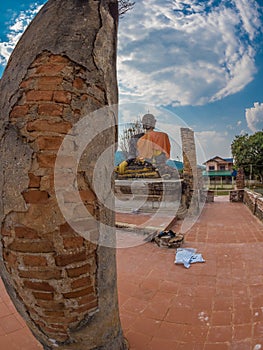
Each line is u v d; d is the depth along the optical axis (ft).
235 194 39.86
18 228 4.78
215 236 18.54
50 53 4.82
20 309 5.62
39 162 4.60
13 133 4.81
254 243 16.52
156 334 7.68
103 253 5.39
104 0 5.77
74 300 5.14
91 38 5.17
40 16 5.47
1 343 7.54
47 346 5.89
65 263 4.86
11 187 4.73
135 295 10.05
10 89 5.00
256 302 9.24
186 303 9.35
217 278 11.37
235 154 77.66
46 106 4.65
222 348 6.98
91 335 5.57
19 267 4.96
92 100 5.05
